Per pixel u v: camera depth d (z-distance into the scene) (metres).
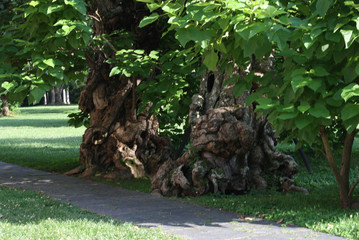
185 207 8.46
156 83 10.77
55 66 7.69
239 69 9.95
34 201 8.66
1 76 7.75
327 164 14.41
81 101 12.65
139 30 12.05
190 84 11.84
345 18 5.38
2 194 9.34
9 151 18.31
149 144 12.73
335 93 5.72
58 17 7.88
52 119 41.25
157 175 9.98
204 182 9.45
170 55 10.16
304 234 6.52
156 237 6.16
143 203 8.84
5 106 46.16
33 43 8.21
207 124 9.74
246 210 7.98
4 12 11.03
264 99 6.07
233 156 9.83
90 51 11.57
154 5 5.29
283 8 5.57
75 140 23.16
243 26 5.04
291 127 6.01
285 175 10.29
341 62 6.21
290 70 6.40
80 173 12.53
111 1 11.84
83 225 6.67
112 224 6.83
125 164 12.12
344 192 8.26
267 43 5.32
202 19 5.10
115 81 12.63
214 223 7.22
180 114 12.61
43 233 6.21
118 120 12.62
